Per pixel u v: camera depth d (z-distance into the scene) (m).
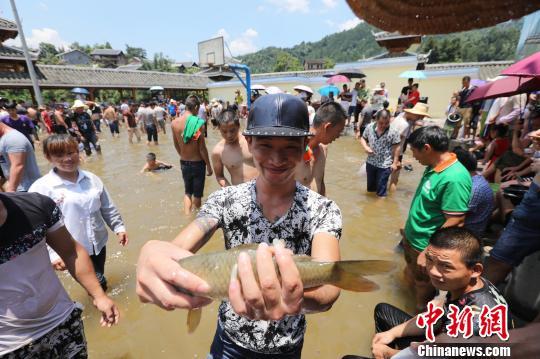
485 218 3.29
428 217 3.28
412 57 20.38
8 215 1.75
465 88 11.04
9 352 1.81
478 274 2.07
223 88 31.47
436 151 3.10
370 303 3.63
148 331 3.28
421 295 3.43
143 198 7.28
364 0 1.13
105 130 21.83
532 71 4.24
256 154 1.42
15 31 22.73
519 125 5.71
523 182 4.32
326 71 26.81
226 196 1.63
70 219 3.17
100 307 2.30
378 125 6.51
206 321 3.40
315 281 1.14
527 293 2.68
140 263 1.14
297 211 1.54
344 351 3.02
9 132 3.89
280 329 1.62
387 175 6.66
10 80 22.92
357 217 5.92
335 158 10.80
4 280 1.74
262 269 0.90
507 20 1.11
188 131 5.67
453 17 1.16
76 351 2.15
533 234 2.48
